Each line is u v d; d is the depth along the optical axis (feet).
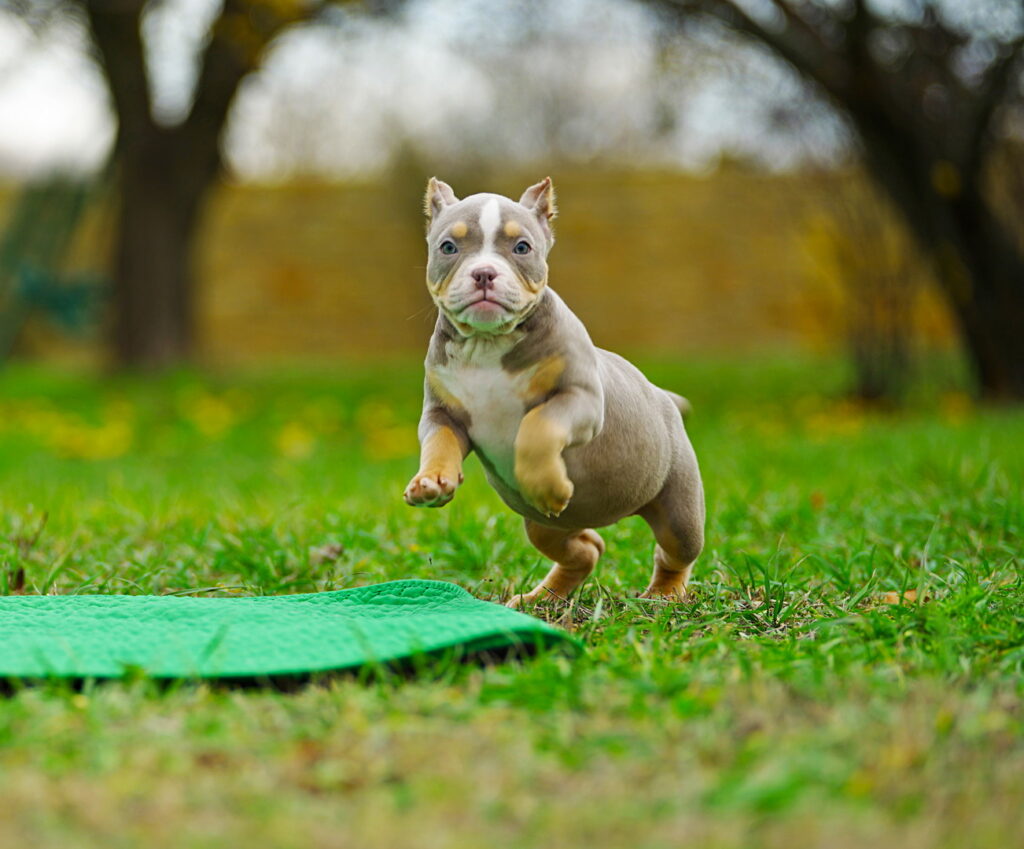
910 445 35.73
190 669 13.30
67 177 85.15
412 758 10.87
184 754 10.92
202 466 41.34
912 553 21.43
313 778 10.50
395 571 21.29
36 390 64.28
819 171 53.57
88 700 12.39
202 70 66.33
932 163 50.90
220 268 87.40
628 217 85.81
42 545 23.65
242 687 13.56
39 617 16.28
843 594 18.49
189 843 9.22
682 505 18.17
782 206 82.48
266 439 49.57
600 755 10.89
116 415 54.24
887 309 53.01
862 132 50.60
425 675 13.42
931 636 14.96
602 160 104.17
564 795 10.11
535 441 15.49
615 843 9.25
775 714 11.86
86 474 39.34
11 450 46.55
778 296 84.02
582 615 18.10
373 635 14.47
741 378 65.26
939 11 48.44
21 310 85.05
